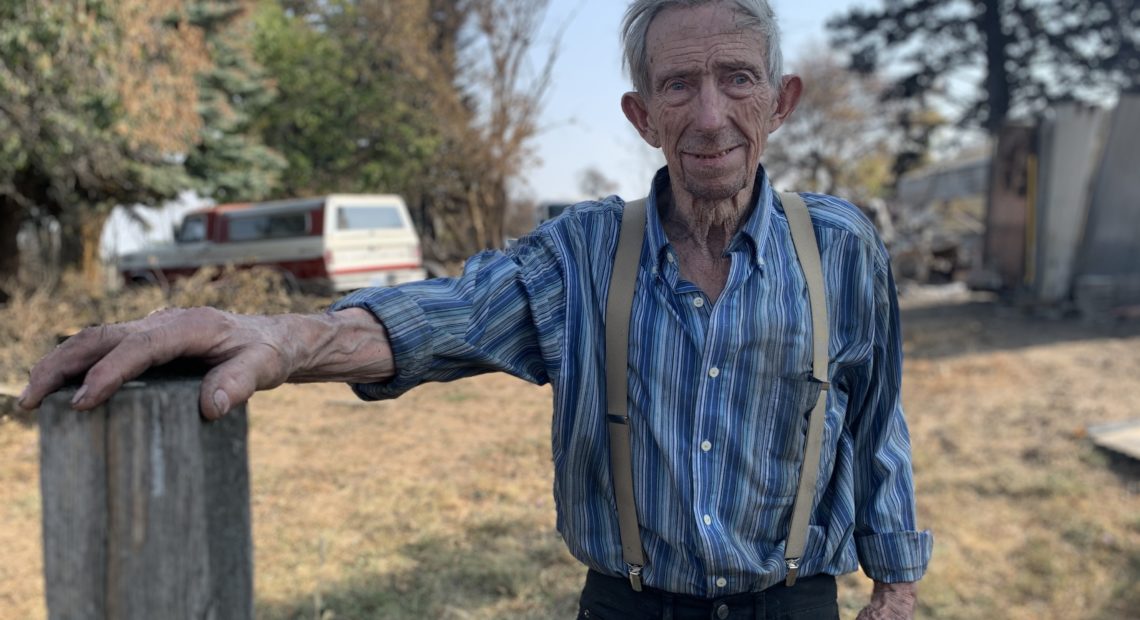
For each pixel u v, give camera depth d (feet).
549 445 15.05
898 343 4.80
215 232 39.40
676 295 4.29
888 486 4.92
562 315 4.31
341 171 52.80
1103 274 38.63
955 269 61.41
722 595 4.42
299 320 3.23
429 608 10.27
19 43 25.08
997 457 18.47
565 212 4.62
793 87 4.61
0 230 40.57
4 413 6.68
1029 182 39.81
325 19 52.60
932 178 86.48
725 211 4.28
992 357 28.84
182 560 2.39
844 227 4.52
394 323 3.65
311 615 10.16
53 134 30.19
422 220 50.98
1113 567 13.48
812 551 4.62
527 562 11.44
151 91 28.35
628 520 4.40
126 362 2.42
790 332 4.28
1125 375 25.77
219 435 2.52
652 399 4.27
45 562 2.35
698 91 4.11
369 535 12.18
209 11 42.11
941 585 12.70
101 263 51.72
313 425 16.49
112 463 2.32
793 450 4.41
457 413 16.78
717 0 4.14
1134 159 37.93
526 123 44.57
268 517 12.60
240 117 45.34
